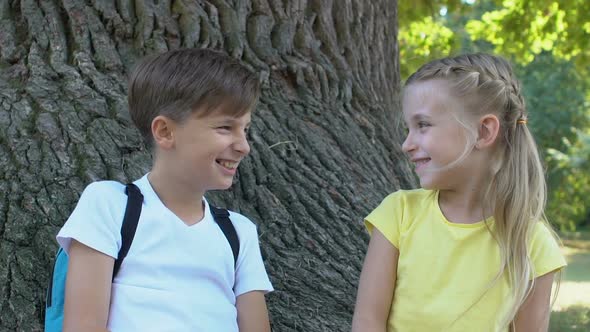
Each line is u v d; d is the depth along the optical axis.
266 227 2.84
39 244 2.43
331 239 2.91
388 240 2.10
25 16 2.93
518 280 1.96
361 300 2.10
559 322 5.92
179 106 1.93
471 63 2.09
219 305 1.98
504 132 2.08
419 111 2.04
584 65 10.20
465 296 1.98
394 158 3.63
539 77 24.80
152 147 2.07
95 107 2.75
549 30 9.42
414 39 10.37
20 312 2.35
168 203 2.02
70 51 2.92
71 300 1.85
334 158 3.18
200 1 3.23
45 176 2.54
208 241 2.01
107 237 1.89
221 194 2.81
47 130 2.63
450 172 2.03
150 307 1.89
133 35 3.04
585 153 22.97
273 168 2.98
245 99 1.96
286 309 2.68
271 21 3.42
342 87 3.60
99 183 2.00
